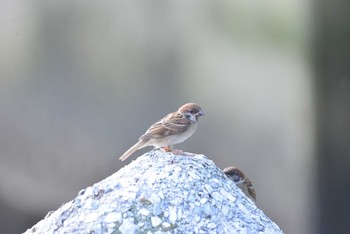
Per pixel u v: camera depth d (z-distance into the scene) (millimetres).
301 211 12742
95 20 13297
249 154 12773
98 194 5984
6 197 13688
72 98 13406
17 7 13547
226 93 12875
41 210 13641
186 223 5691
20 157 13656
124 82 13180
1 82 13641
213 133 12812
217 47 12938
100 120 13227
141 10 13133
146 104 13070
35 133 13531
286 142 12766
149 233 5602
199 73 12961
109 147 13156
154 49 13094
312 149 12719
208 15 12945
